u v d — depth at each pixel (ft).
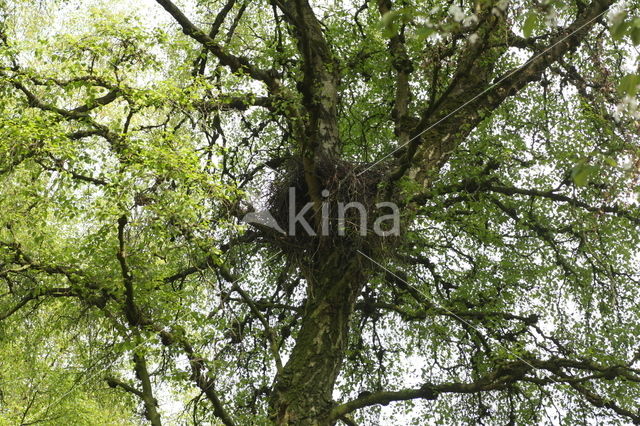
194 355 36.32
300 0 34.09
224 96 40.06
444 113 43.11
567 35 41.65
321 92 42.98
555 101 54.54
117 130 36.29
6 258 37.52
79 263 37.45
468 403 49.32
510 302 51.49
